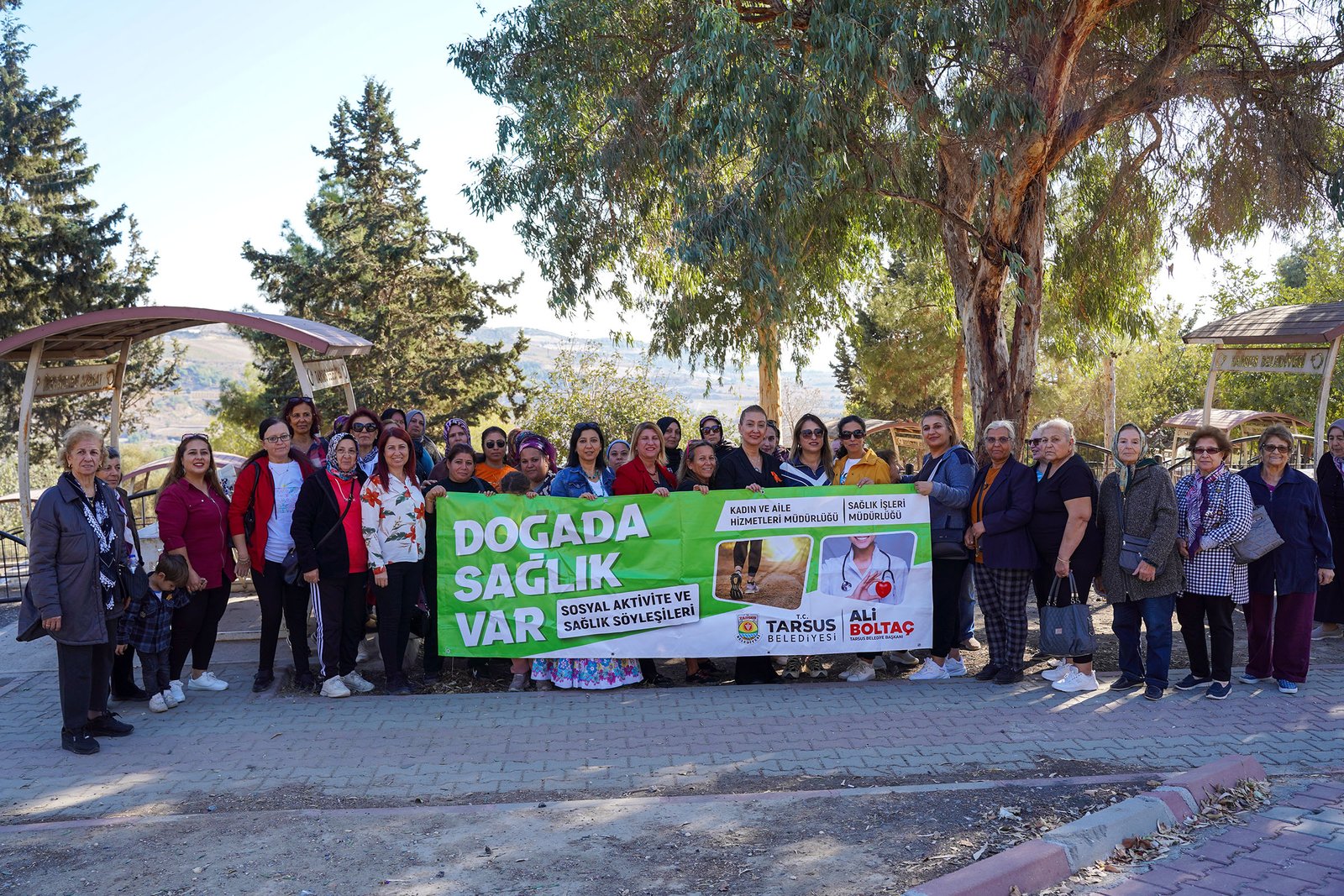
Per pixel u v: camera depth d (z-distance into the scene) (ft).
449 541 25.34
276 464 25.30
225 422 117.60
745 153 41.47
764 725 21.88
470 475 26.76
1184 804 16.71
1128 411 113.29
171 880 14.42
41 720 22.88
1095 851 15.01
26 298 118.21
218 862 14.99
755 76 35.60
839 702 23.61
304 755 20.22
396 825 16.26
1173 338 115.14
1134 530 23.30
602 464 27.61
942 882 13.41
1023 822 16.06
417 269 113.60
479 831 15.98
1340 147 40.45
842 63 33.47
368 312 108.99
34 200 129.18
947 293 61.46
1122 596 23.61
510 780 18.67
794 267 38.91
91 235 122.83
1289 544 23.76
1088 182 48.06
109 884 14.33
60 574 20.27
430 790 18.22
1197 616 24.16
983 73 36.17
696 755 19.94
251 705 23.91
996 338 40.60
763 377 59.67
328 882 14.28
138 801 17.85
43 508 20.17
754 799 17.17
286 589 24.98
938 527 25.58
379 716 22.89
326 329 36.83
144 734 21.71
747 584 25.58
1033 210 39.19
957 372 92.53
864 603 25.61
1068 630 23.39
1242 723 21.52
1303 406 94.38
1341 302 38.86
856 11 33.63
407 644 27.89
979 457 40.45
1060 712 22.50
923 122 36.29
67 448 20.58
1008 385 40.40
